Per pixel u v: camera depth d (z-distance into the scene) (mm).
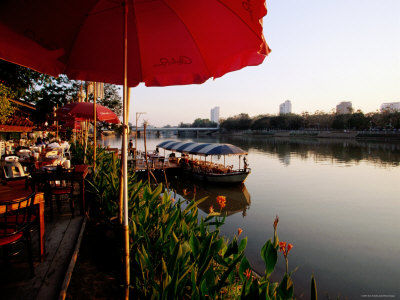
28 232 2475
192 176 19250
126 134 1975
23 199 2322
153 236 3402
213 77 1953
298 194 16406
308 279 6676
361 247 8828
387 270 7258
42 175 3959
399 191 17266
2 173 5066
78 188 5984
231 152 17766
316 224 11055
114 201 4125
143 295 2477
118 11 2025
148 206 3721
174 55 2184
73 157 10086
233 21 1586
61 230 3654
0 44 1806
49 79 8742
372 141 67938
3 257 2689
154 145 55000
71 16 1943
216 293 2109
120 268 3062
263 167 27688
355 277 6859
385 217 12133
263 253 2369
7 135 13328
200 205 13867
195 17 1826
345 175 23141
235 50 1671
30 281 2443
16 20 1744
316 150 46500
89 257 3285
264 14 1388
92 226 4137
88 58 2221
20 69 7891
